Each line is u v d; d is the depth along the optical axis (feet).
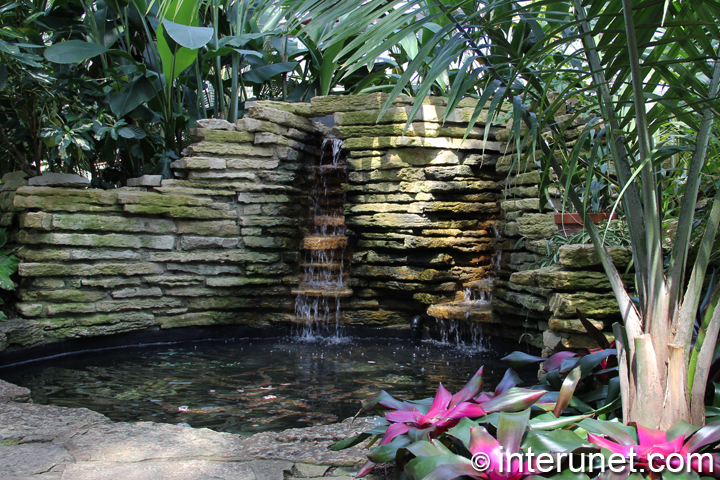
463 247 21.17
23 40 19.12
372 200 22.06
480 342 19.62
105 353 18.39
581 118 15.83
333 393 13.09
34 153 22.36
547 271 12.07
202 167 21.29
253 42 26.16
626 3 5.30
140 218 19.95
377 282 21.99
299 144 23.68
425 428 6.38
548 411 6.64
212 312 21.39
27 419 8.98
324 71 23.32
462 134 21.43
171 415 11.23
